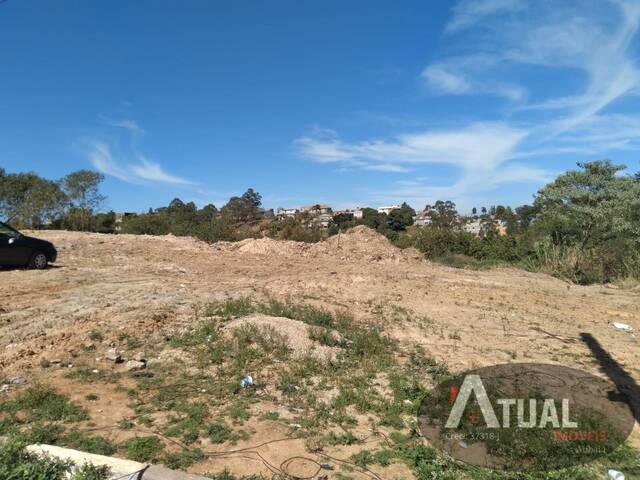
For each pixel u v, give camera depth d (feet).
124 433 15.60
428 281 51.31
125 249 61.72
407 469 14.43
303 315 30.14
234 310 30.12
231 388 19.39
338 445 15.61
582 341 29.58
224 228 90.74
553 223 75.56
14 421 15.99
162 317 28.19
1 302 30.86
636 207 71.31
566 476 14.28
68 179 121.08
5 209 123.03
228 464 14.20
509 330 31.50
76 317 27.68
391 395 19.80
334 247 75.31
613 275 65.77
